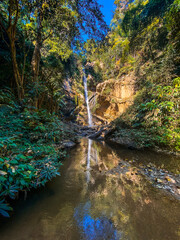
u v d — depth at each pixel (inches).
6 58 173.5
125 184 74.7
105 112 677.3
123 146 204.5
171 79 211.2
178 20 212.5
